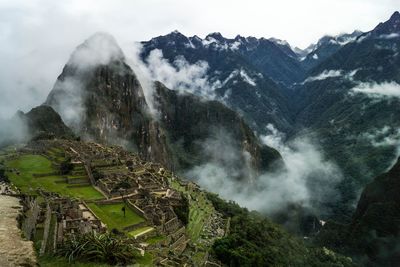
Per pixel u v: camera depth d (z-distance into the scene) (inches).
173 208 4092.0
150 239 3125.0
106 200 3750.0
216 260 3533.5
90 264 2054.6
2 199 2397.9
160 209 3816.4
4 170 4180.6
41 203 2876.5
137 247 2719.0
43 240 2128.4
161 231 3376.0
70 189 4067.4
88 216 3075.8
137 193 4190.5
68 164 4650.6
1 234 1791.3
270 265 4286.4
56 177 4414.4
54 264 1947.6
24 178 4087.1
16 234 1827.0
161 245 3043.8
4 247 1686.8
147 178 5137.8
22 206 2269.9
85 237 2252.7
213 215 5270.7
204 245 3784.5
